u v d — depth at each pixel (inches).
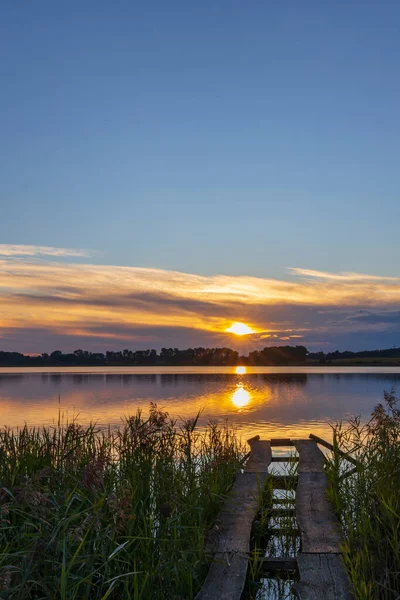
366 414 1003.9
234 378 2787.9
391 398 403.2
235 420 914.7
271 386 1955.0
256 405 1193.4
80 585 233.8
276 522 371.9
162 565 256.2
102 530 241.1
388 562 266.8
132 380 2561.5
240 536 309.6
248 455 507.8
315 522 331.6
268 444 561.6
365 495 340.5
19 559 225.0
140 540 266.4
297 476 446.6
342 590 245.0
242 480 424.5
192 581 258.5
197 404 1217.4
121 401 1305.4
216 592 246.5
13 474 282.2
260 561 290.4
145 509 299.9
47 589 208.1
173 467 357.1
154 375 3398.1
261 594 280.4
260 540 353.4
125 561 251.6
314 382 2262.6
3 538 241.1
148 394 1549.0
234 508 357.4
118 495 238.2
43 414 1004.6
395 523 284.4
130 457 340.5
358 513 327.6
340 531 315.0
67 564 220.2
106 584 246.4
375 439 394.0
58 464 301.9
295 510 360.8
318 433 764.0
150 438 352.2
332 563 273.6
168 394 1546.5
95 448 340.5
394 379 2536.9
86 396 1472.7
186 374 3622.0
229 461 444.5
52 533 226.2
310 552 286.8
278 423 877.2
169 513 284.0
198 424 839.1
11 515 259.6
